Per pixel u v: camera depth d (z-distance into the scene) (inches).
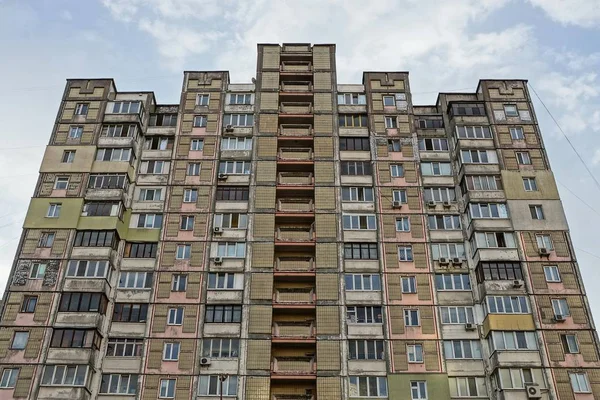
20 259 1744.6
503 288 1707.7
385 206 1920.5
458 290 1766.7
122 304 1739.7
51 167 1930.4
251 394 1592.0
